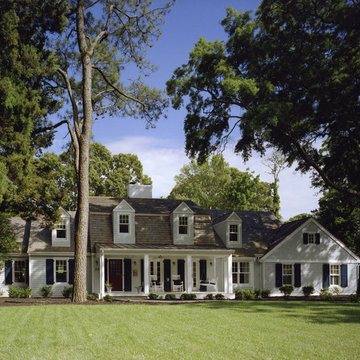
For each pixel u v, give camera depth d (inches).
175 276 1211.9
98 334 465.4
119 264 1211.2
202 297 1123.9
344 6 917.8
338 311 705.6
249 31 1062.4
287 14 1003.9
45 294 1141.7
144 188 1387.8
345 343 422.0
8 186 875.4
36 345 410.9
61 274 1175.6
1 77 906.1
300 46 1012.5
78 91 1167.0
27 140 939.3
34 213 1235.9
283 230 1343.5
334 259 1280.8
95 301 933.8
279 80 1023.6
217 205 2080.5
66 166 1849.2
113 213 1218.6
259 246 1298.0
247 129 1053.8
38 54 942.4
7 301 938.1
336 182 1178.0
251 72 1084.5
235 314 641.6
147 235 1232.8
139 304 873.5
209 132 1161.4
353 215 1416.1
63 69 1117.1
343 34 916.0
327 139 1278.3
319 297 1179.9
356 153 1072.2
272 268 1243.2
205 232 1282.0
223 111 1151.0
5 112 896.3
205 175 2135.8
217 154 1208.2
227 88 998.4
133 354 370.0
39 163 1192.8
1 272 1157.7
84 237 941.2
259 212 1457.9
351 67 957.8
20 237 1221.7
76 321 567.2
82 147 964.6
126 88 1201.4
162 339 435.5
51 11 932.6
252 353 374.6
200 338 441.1
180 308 727.1
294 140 1079.6
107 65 1168.8
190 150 1203.2
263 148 1161.4
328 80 964.0
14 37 888.9
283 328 511.8
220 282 1262.3
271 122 976.3
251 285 1250.0
